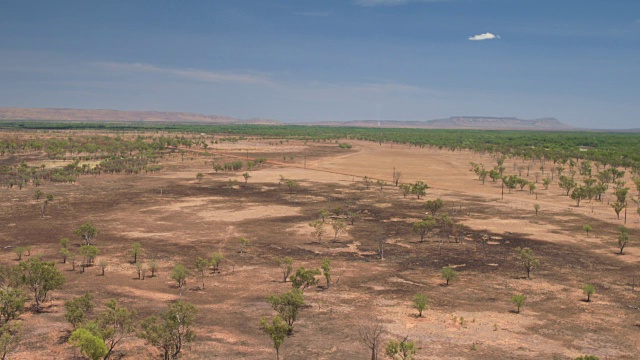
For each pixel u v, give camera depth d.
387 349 38.09
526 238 82.38
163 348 40.59
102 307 49.88
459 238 82.81
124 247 74.81
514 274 64.19
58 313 48.22
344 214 102.69
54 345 40.72
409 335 44.31
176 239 80.31
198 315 48.88
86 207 105.06
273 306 46.31
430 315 49.59
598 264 68.44
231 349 41.22
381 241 73.19
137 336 40.53
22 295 48.22
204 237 81.94
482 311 51.00
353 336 44.22
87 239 75.25
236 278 61.56
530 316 49.62
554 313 50.56
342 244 79.25
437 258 71.56
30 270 51.19
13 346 40.28
